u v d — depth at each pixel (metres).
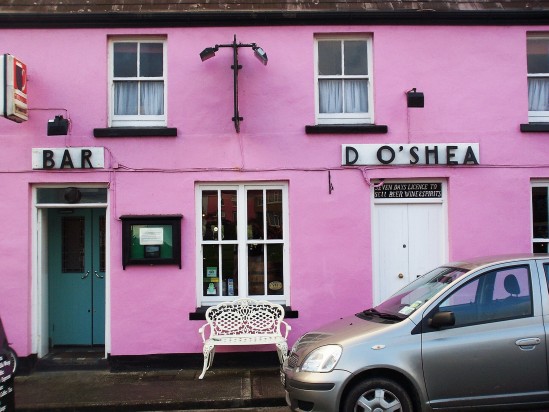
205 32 8.54
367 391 5.27
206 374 7.99
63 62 8.43
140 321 8.27
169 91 8.49
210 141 8.47
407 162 8.50
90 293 9.16
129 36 8.61
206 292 8.55
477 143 8.58
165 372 8.14
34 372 8.22
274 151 8.49
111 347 8.23
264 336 7.91
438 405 5.29
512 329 5.40
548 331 5.40
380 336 5.39
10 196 8.28
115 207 8.35
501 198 8.55
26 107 8.13
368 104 8.84
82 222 9.19
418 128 8.59
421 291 5.99
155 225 8.34
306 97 8.56
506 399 5.34
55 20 8.38
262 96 8.52
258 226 8.63
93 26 8.46
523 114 8.66
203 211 8.60
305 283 8.41
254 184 8.60
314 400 5.30
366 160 8.48
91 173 8.34
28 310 8.23
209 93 8.50
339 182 8.48
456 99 8.62
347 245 8.45
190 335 8.30
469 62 8.66
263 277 8.60
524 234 8.55
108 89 8.56
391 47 8.64
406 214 8.66
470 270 5.70
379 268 8.60
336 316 8.41
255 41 8.57
